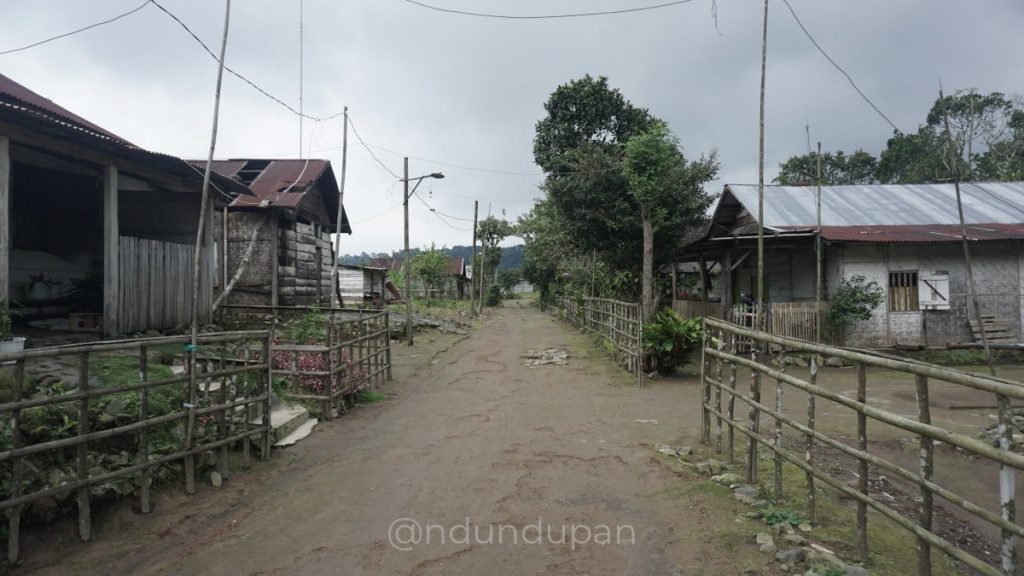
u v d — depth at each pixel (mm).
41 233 10164
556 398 8758
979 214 14531
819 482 4770
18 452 3225
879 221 14023
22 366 3252
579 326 21844
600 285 19156
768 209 14711
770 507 4094
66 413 3965
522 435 6512
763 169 8641
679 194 14508
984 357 12922
